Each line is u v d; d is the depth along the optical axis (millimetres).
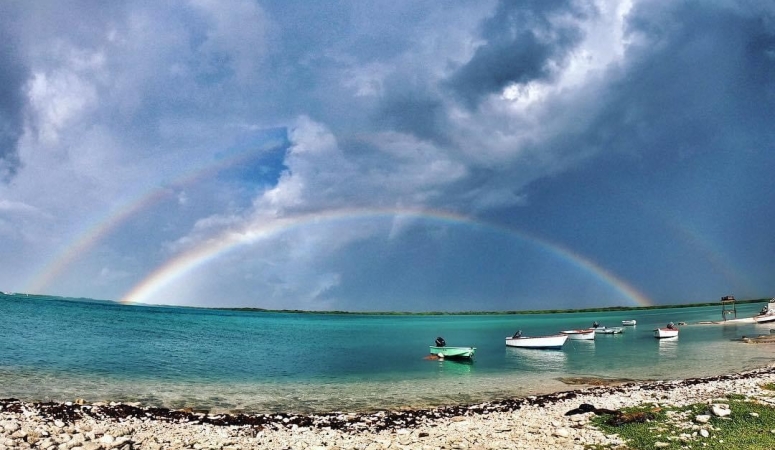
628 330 128625
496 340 108812
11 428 21219
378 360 64312
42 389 36094
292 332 147125
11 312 148125
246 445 21422
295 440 22766
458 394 38125
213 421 27125
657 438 19625
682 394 30453
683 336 97125
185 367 53594
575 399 32406
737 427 20516
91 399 33312
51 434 21203
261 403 34406
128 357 59812
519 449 19531
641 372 49062
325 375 49688
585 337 93875
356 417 28766
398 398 36594
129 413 27781
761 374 40375
